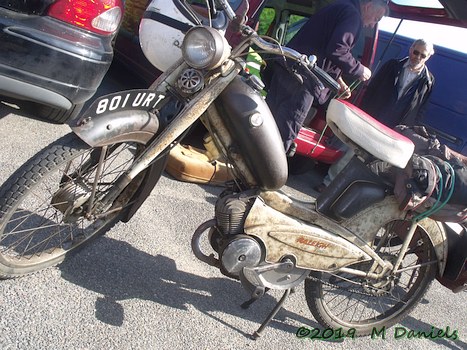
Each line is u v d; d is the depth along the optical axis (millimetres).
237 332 2879
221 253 2623
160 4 2576
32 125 4223
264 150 2504
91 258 2955
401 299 3236
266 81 5070
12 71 3186
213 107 2508
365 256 2885
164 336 2639
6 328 2318
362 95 5348
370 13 4012
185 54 2271
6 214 2246
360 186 2764
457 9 4723
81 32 3367
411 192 2674
